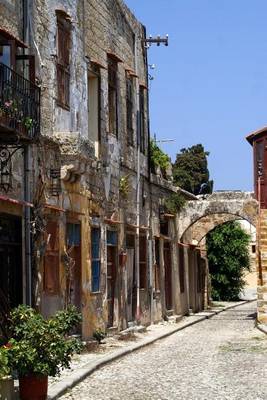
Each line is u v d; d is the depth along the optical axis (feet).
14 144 50.24
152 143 107.55
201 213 119.44
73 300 66.69
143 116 98.37
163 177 111.04
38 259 56.75
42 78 60.54
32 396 37.93
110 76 81.92
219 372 51.29
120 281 82.43
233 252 177.37
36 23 59.62
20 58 53.67
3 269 52.11
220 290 178.91
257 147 111.96
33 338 38.34
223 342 74.84
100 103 77.36
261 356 61.16
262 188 110.93
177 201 111.75
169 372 52.03
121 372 52.47
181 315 115.44
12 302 53.31
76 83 69.00
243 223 220.84
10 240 53.16
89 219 70.95
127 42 90.58
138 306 89.97
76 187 66.80
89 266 70.33
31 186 56.29
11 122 46.55
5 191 51.42
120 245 82.99
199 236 133.49
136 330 84.02
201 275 143.33
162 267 105.19
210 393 42.27
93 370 52.44
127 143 88.02
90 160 65.98
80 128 70.03
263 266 91.76
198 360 59.21
